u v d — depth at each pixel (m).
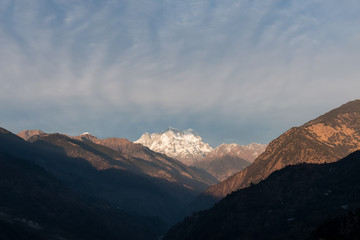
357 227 152.62
